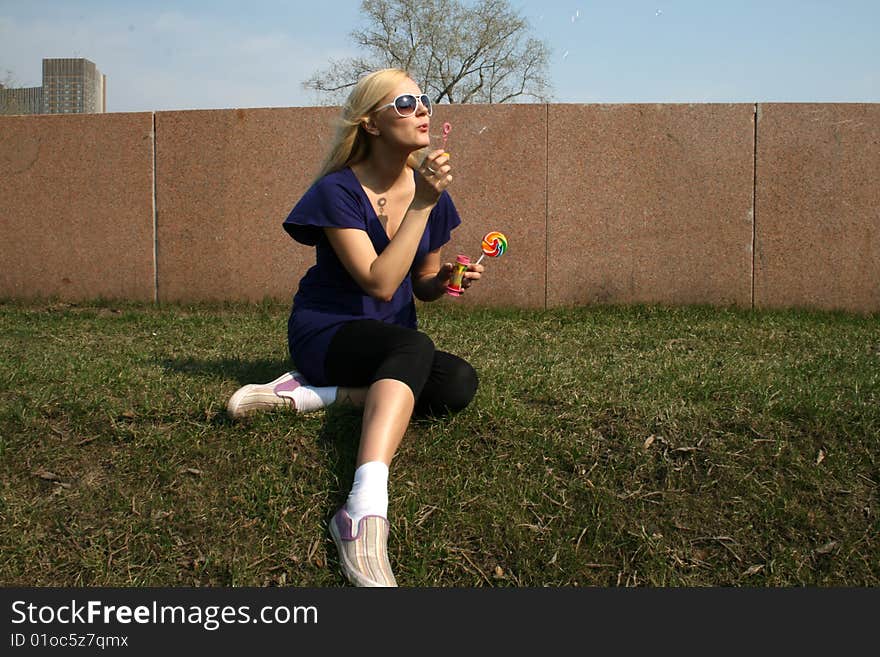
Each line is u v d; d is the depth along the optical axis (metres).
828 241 5.97
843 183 5.93
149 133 6.30
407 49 19.89
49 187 6.40
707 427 2.80
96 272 6.42
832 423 2.82
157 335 4.68
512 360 3.77
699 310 5.84
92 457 2.66
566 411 2.91
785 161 5.96
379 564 2.17
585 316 5.57
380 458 2.26
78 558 2.32
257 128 6.20
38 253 6.45
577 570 2.30
